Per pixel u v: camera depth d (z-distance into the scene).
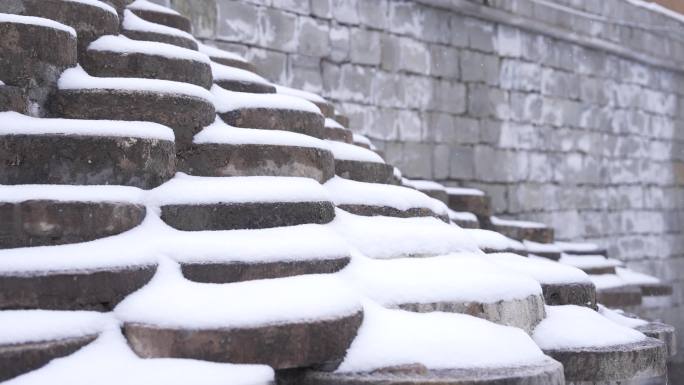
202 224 3.79
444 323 3.67
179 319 3.11
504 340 3.66
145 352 3.09
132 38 5.11
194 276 3.46
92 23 4.55
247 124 4.79
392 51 9.42
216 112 4.76
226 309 3.19
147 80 4.24
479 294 3.94
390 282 3.82
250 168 4.34
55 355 2.97
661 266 13.62
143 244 3.45
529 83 11.21
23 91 3.90
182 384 2.91
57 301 3.15
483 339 3.61
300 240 3.75
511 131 10.91
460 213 8.12
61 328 3.04
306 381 3.33
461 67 10.25
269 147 4.38
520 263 5.10
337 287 3.54
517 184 10.98
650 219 13.45
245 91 5.46
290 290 3.40
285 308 3.26
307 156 4.54
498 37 10.77
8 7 4.27
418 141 9.69
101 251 3.31
